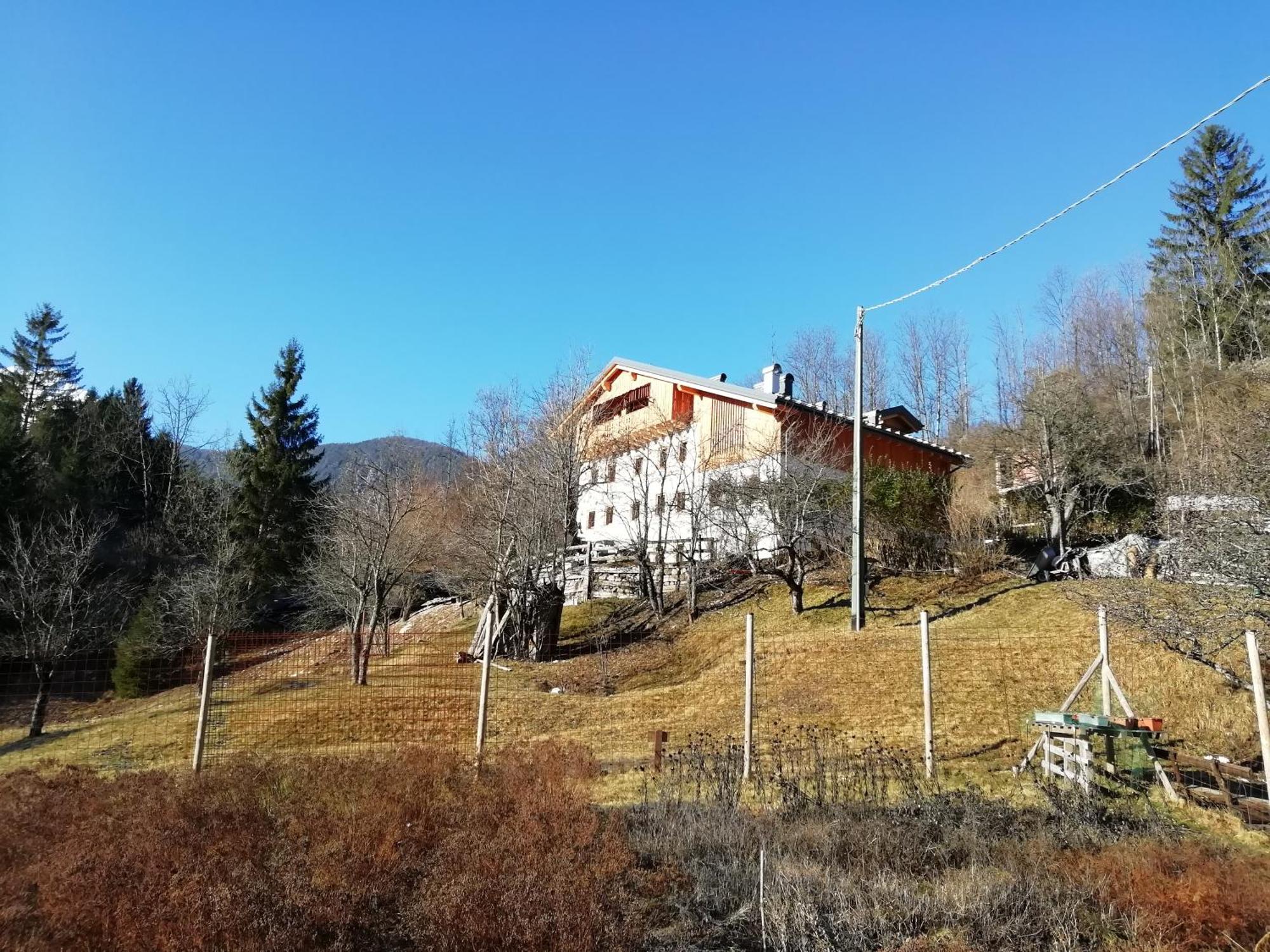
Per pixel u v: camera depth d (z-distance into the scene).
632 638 21.06
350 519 23.05
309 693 15.27
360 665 18.11
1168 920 4.98
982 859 6.17
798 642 15.24
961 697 11.84
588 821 6.57
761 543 23.59
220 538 31.42
